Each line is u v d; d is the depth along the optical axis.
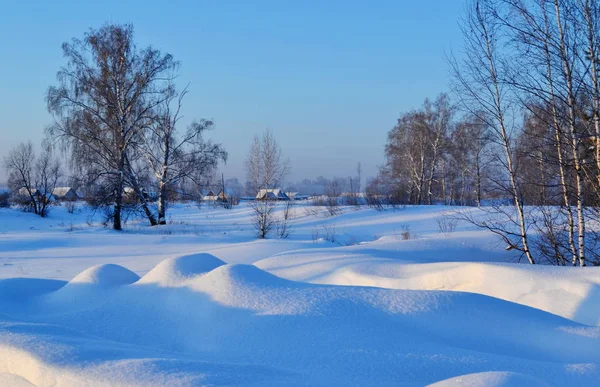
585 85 9.48
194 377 2.83
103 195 27.25
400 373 3.27
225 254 16.59
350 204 36.53
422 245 12.99
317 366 3.40
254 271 5.15
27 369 3.19
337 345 3.68
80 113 26.80
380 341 3.75
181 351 3.96
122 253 18.06
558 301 6.22
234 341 3.92
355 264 9.29
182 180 29.06
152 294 5.04
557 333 4.15
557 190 10.80
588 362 3.70
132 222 31.42
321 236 22.91
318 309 4.23
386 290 4.70
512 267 7.29
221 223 31.91
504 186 11.16
